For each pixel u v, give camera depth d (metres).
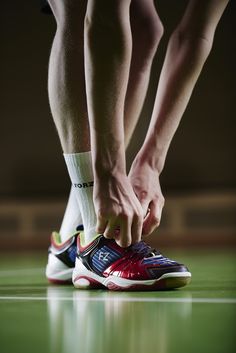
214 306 1.70
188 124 11.04
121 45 1.84
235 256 5.76
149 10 2.54
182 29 2.27
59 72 2.20
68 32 2.20
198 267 4.05
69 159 2.24
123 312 1.62
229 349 1.14
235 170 10.93
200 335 1.27
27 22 11.36
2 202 11.56
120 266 2.21
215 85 10.90
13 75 11.52
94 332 1.33
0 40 11.48
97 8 1.81
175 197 10.95
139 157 2.23
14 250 9.47
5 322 1.49
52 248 2.71
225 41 10.77
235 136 10.91
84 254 2.33
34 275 3.50
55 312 1.65
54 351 1.15
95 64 1.85
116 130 1.93
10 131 11.62
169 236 10.79
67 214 2.68
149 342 1.21
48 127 11.52
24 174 11.61
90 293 2.16
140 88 2.46
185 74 2.22
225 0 2.27
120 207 1.97
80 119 2.17
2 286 2.67
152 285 2.16
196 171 11.05
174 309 1.65
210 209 10.88
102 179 1.97
